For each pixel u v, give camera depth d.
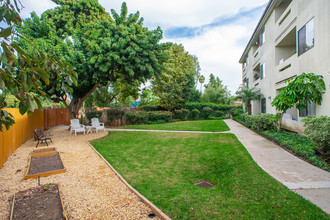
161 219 3.21
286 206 3.30
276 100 8.99
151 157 7.06
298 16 9.76
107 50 10.90
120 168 5.80
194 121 23.83
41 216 3.23
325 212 3.08
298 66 9.80
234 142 9.01
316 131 5.75
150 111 22.66
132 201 3.84
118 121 19.70
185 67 29.64
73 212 3.41
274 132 9.96
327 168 5.05
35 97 2.25
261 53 16.66
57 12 13.55
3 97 2.22
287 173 4.89
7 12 2.04
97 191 4.28
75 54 10.67
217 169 5.65
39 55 2.50
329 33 7.30
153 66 12.30
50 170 5.50
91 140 10.54
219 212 3.26
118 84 22.86
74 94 13.86
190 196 3.91
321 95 7.77
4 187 4.47
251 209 3.30
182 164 6.19
